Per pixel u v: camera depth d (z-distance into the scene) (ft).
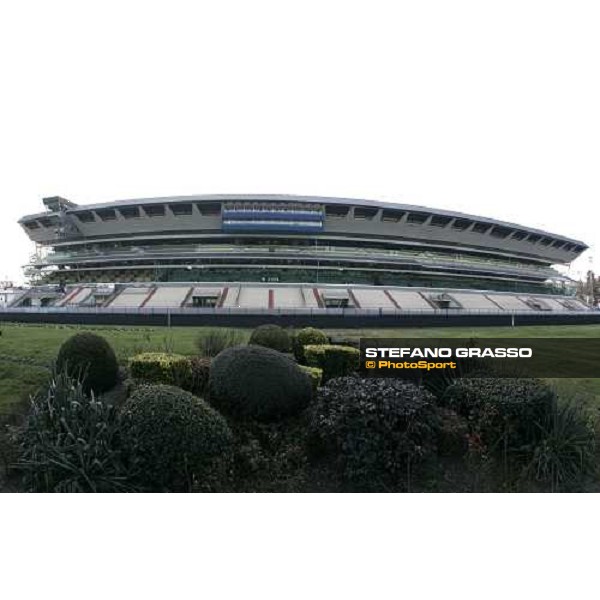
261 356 25.90
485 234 227.20
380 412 20.35
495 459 21.95
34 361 37.88
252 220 188.75
